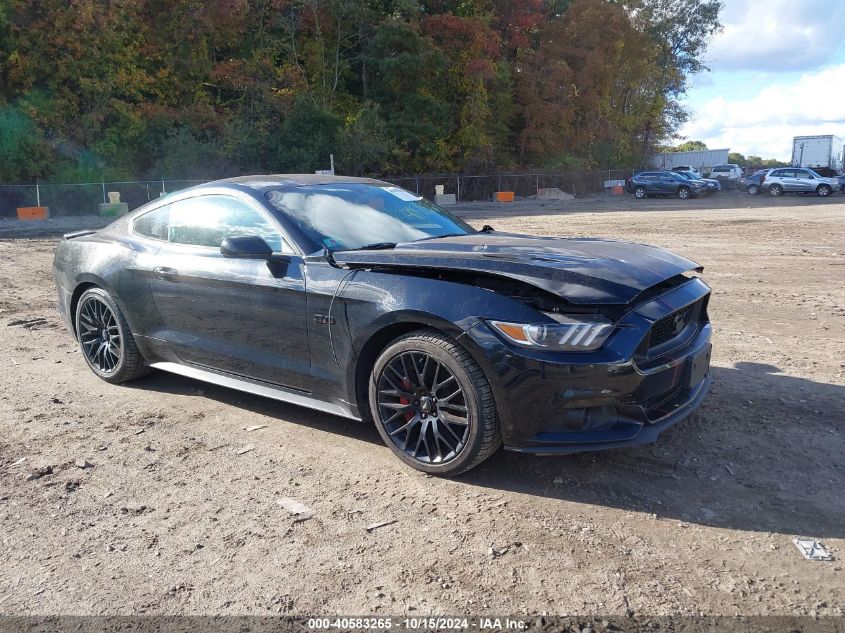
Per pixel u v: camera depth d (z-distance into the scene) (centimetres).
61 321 730
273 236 396
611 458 358
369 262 353
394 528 293
